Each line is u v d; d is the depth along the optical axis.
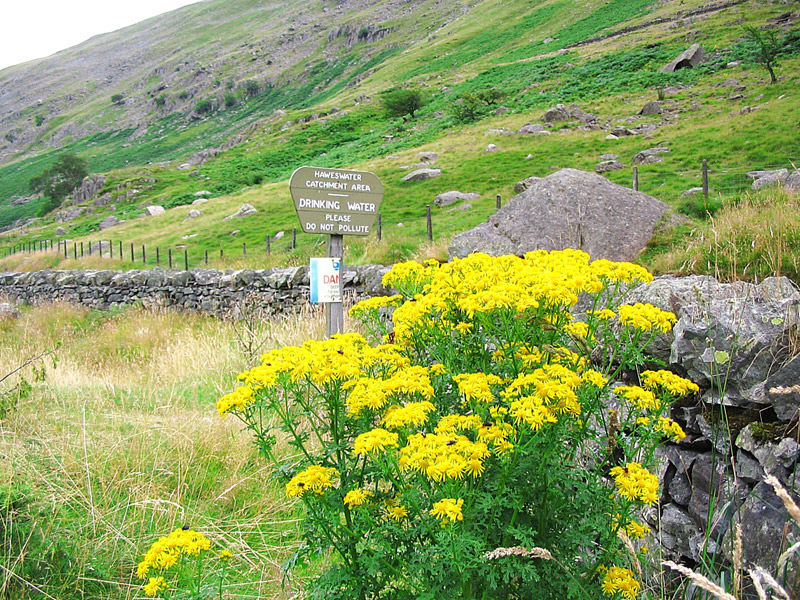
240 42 169.62
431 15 130.38
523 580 2.15
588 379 2.22
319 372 2.34
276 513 3.91
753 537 2.65
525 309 2.36
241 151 66.56
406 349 2.82
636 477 2.10
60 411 5.46
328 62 133.25
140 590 3.00
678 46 44.59
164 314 12.74
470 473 1.96
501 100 45.50
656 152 22.41
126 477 4.05
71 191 79.62
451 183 26.98
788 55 34.91
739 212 6.42
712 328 3.26
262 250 23.30
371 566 2.07
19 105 179.62
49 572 2.99
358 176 6.21
